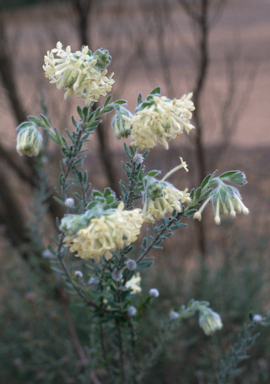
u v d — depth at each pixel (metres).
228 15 23.70
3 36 4.36
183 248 5.09
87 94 1.14
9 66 4.45
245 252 4.29
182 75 7.30
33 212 2.61
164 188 1.21
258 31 18.38
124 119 1.18
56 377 3.53
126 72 4.77
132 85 11.60
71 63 1.14
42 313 3.53
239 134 10.51
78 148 1.35
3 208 4.64
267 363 3.60
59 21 4.65
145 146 1.09
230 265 4.08
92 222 1.03
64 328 3.54
